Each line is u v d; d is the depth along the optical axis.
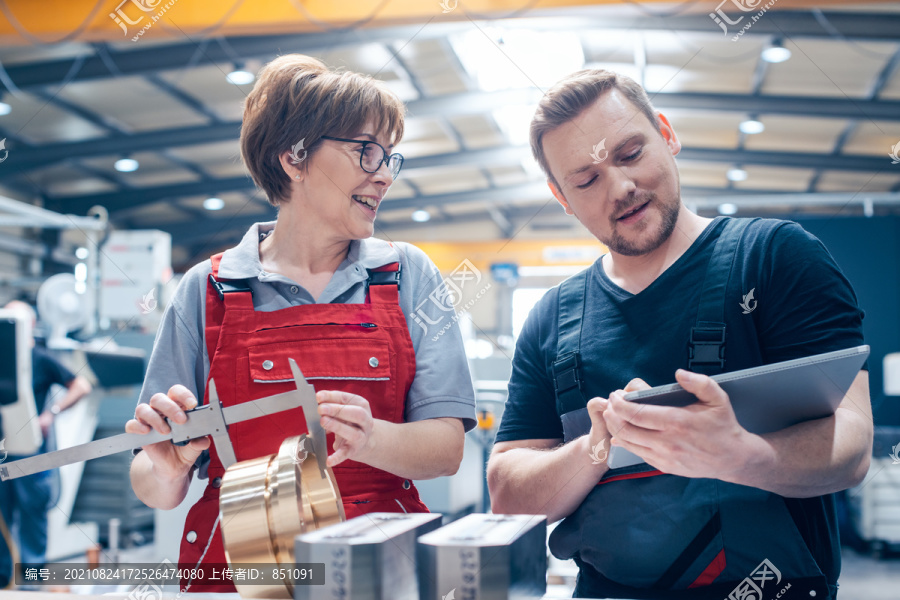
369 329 1.01
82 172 9.59
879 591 3.32
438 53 6.39
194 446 0.81
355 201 1.02
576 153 0.97
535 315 1.12
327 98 0.99
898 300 5.66
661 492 0.91
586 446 0.90
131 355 4.00
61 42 4.92
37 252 9.75
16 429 2.91
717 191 9.52
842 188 9.01
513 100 6.57
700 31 5.66
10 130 8.21
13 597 0.75
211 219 11.43
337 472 0.95
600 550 0.93
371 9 4.71
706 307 0.95
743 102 7.11
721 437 0.67
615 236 0.99
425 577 0.62
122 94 7.50
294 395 0.78
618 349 0.99
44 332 4.20
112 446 0.79
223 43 5.91
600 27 5.41
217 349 0.99
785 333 0.89
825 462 0.76
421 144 8.35
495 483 1.01
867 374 0.86
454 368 1.04
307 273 1.07
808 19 5.59
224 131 8.41
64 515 3.33
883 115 6.94
